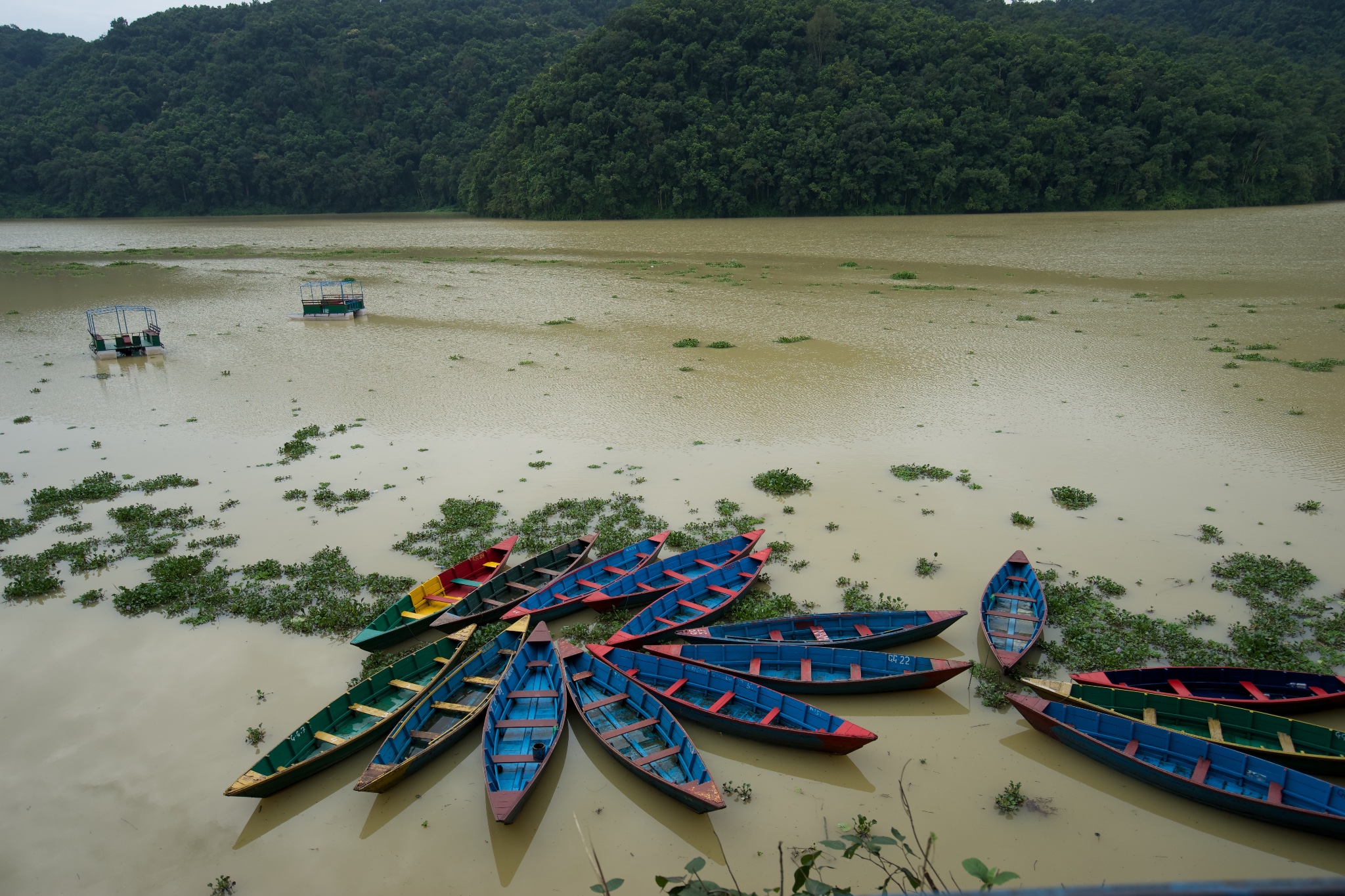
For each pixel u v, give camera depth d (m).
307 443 25.47
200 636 15.68
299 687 14.12
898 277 53.91
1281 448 23.48
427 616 15.48
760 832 11.00
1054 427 25.75
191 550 18.98
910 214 98.31
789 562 18.12
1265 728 12.20
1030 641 14.24
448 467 23.61
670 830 11.14
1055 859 10.42
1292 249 60.75
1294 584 16.52
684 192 100.44
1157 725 12.69
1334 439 23.97
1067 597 16.33
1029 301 45.28
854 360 33.72
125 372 34.00
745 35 104.44
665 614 16.20
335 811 11.62
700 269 60.53
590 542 18.39
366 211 130.25
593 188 100.75
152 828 11.34
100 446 25.81
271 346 37.97
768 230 85.25
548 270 61.12
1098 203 99.06
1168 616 15.77
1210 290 46.78
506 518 20.34
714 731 13.14
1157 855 10.48
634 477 22.73
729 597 16.42
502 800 10.68
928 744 12.62
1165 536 18.80
